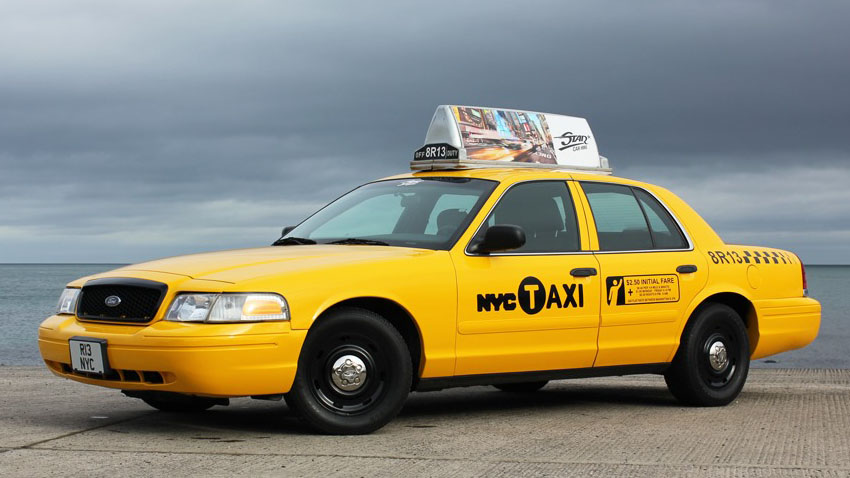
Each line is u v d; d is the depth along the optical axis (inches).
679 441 234.8
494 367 261.6
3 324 1707.7
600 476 192.2
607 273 281.7
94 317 240.8
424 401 316.5
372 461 205.6
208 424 258.2
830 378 416.2
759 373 447.5
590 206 289.3
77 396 327.6
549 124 308.8
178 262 247.9
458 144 287.7
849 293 3767.2
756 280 317.4
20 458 207.8
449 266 253.6
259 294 225.6
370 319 239.3
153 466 199.5
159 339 221.6
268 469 196.9
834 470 199.0
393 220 275.6
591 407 301.3
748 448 225.5
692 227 310.5
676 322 296.2
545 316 268.4
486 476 191.6
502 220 269.1
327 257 244.5
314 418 235.1
